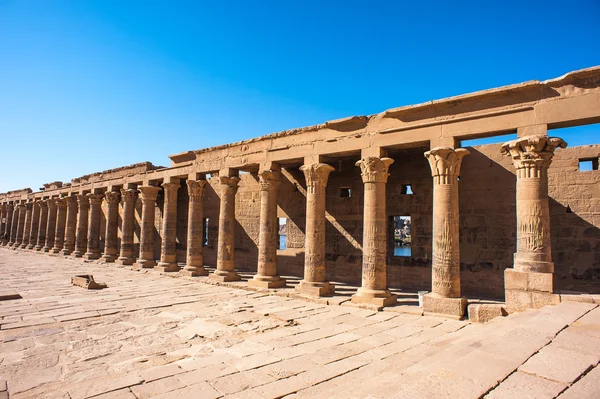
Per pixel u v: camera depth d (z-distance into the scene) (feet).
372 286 43.42
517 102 36.42
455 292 38.32
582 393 14.11
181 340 29.50
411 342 29.12
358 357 25.59
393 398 14.01
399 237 195.21
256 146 58.59
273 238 56.03
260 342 28.99
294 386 20.75
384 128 44.68
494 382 15.16
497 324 27.84
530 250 33.76
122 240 85.15
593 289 42.06
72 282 57.57
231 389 20.31
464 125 39.06
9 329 32.14
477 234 49.67
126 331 31.91
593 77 33.04
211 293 51.08
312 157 51.03
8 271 72.33
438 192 39.83
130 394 19.65
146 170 81.56
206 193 85.15
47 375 22.26
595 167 45.03
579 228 43.45
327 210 63.67
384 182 45.29
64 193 112.37
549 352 18.44
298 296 47.57
